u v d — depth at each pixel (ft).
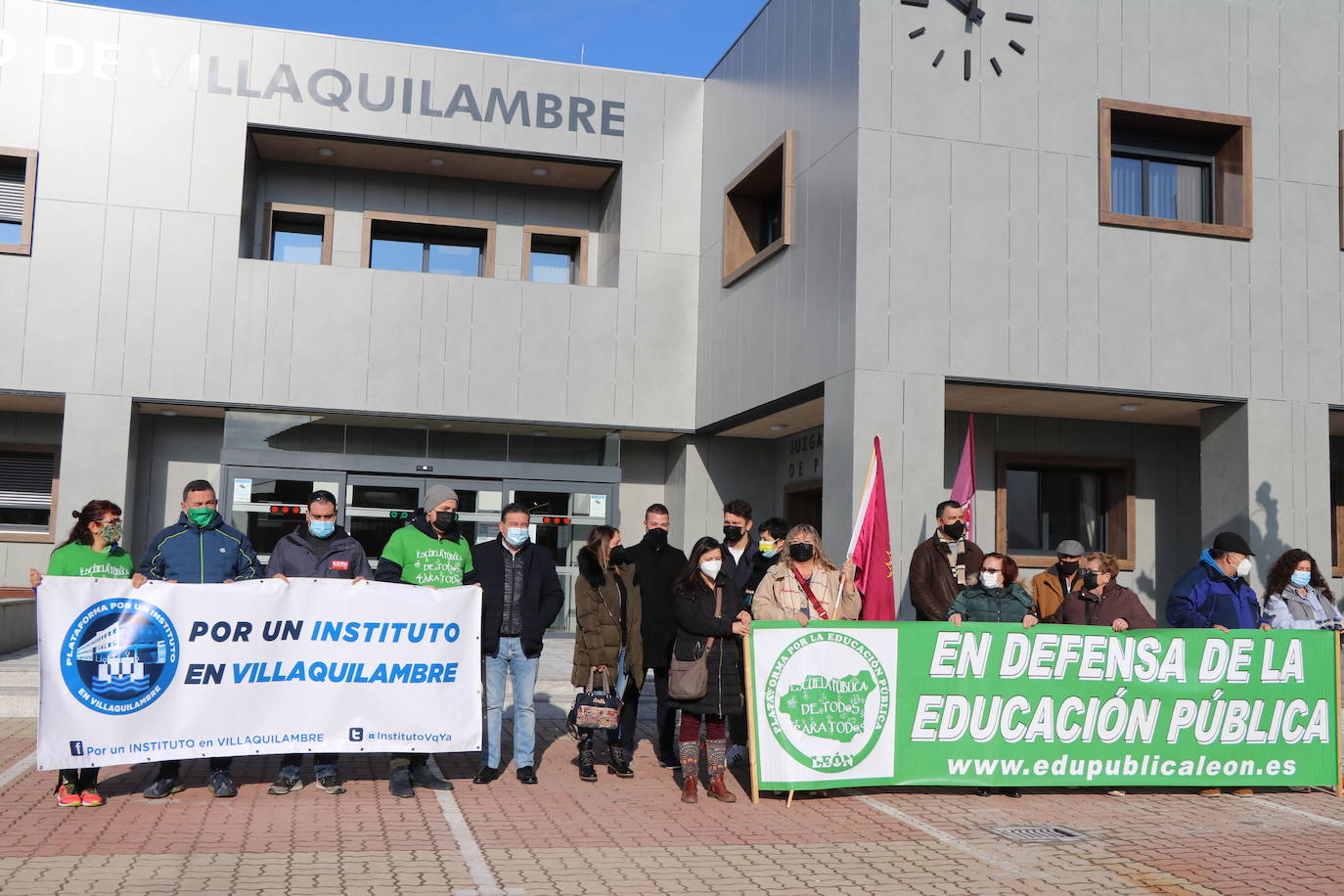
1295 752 26.53
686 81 56.95
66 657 21.91
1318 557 43.19
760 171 48.67
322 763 24.29
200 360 51.08
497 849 19.93
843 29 41.52
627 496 59.21
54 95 50.70
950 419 48.67
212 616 22.99
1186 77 43.47
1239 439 43.24
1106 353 41.75
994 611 26.55
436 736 24.07
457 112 54.70
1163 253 42.73
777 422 51.19
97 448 49.90
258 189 56.44
